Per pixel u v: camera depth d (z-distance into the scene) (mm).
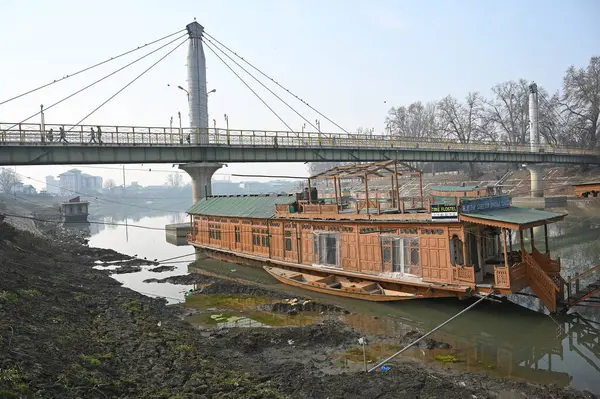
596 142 81438
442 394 12125
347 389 12430
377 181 93438
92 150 37625
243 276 29609
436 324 18703
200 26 60781
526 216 19203
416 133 108188
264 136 48250
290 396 11875
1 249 25938
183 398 10602
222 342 16750
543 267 20203
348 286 22734
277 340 16781
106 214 115062
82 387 10008
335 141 53219
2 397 8086
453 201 21312
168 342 15031
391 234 21391
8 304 14305
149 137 40969
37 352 11125
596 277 25672
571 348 16047
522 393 12383
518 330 17766
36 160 34688
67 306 17719
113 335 15242
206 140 49969
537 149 73875
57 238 51156
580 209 63812
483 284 18234
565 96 84188
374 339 17016
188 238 40469
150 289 26734
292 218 27094
